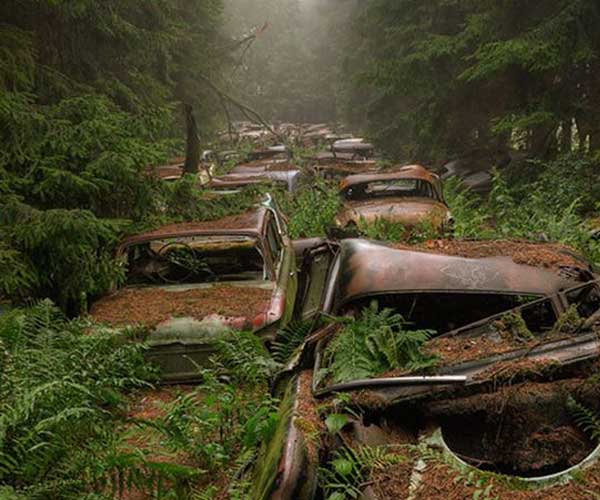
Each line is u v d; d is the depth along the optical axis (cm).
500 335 352
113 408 489
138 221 729
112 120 777
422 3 2142
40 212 611
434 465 269
